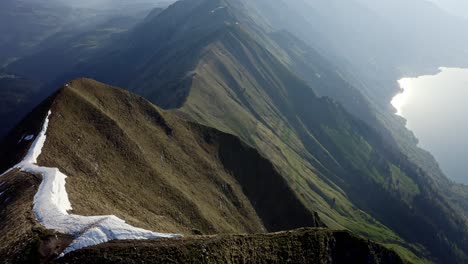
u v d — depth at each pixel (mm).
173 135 106688
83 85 92938
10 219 43594
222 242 48656
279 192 117312
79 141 74750
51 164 62469
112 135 83875
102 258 37969
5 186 53438
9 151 71000
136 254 39781
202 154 110062
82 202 49719
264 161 120938
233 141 120750
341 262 66250
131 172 78750
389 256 79500
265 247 55000
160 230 54594
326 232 67375
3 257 36688
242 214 101812
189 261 42344
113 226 42469
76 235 40250
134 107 103375
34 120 75562
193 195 89812
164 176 86000
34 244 37688
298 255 57969
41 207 44406
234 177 113625
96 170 70125
